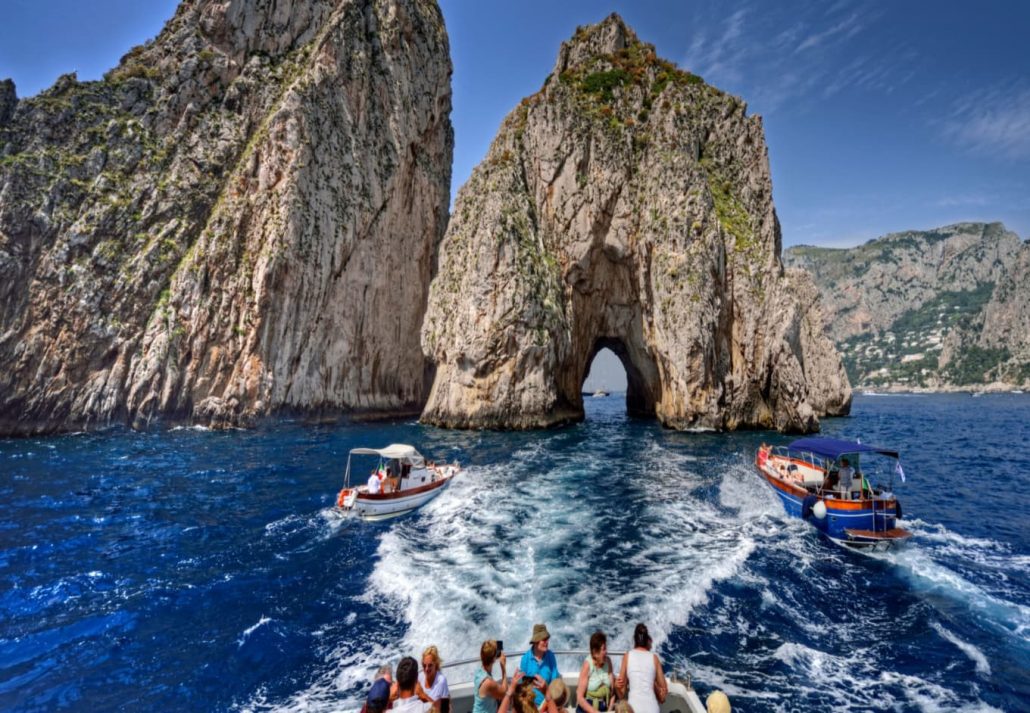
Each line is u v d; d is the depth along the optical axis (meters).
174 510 20.02
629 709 5.59
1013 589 12.92
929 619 11.23
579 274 52.03
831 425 56.34
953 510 20.58
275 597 12.38
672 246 45.19
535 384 45.34
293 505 20.69
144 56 54.34
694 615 11.24
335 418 50.12
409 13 60.62
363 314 53.50
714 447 34.12
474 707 6.57
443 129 66.38
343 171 52.84
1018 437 45.66
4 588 12.98
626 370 63.38
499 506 20.42
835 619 11.24
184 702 8.37
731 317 44.94
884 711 8.02
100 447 34.69
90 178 47.09
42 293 42.38
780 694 8.44
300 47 58.31
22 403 40.16
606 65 56.84
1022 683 8.84
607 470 26.92
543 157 52.09
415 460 22.03
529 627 10.55
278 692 8.57
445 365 48.00
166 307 45.06
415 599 12.04
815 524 17.64
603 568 13.98
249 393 45.38
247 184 49.59
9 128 45.62
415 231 60.03
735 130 50.16
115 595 12.55
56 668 9.45
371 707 6.12
